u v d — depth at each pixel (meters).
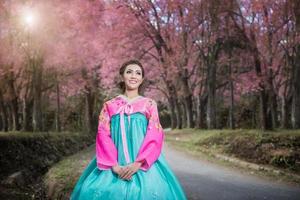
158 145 3.01
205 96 30.84
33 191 10.45
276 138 13.70
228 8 22.25
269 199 7.59
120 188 2.87
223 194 7.97
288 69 26.94
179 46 29.25
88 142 28.20
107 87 34.41
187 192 8.11
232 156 14.09
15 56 25.23
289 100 27.81
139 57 31.97
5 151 13.22
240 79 29.78
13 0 22.00
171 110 42.50
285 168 11.34
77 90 35.59
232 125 30.59
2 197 9.66
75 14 25.75
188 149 17.42
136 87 3.26
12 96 28.39
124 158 2.99
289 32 23.36
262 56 21.91
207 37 26.77
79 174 9.72
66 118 44.53
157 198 2.89
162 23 29.47
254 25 22.67
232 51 29.03
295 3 19.84
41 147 16.58
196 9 27.50
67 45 27.69
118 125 3.09
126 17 29.41
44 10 22.48
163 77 34.72
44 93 37.16
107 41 30.06
